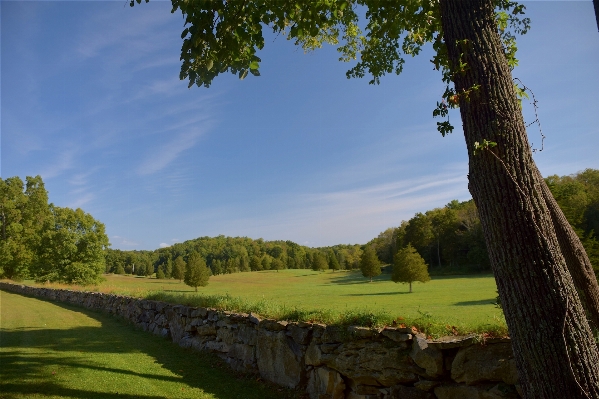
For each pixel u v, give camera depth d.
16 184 45.41
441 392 4.21
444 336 4.48
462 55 3.06
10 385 5.72
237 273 86.19
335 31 7.87
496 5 5.14
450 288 32.47
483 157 2.84
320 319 5.98
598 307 3.68
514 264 2.62
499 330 4.16
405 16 4.92
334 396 5.19
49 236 36.25
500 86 2.91
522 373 2.61
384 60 6.70
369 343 4.89
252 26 4.47
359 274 75.75
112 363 7.29
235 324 7.55
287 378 6.07
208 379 6.57
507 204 2.70
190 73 4.40
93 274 36.84
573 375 2.38
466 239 58.81
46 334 10.50
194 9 3.92
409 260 32.12
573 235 3.84
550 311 2.49
